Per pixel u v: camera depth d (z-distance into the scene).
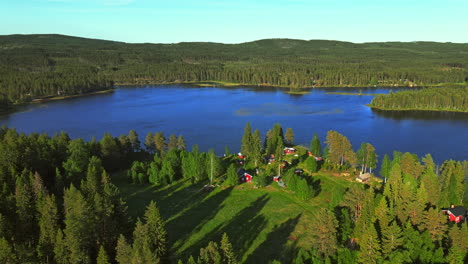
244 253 76.19
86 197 79.44
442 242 74.94
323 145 182.25
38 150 112.88
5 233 68.88
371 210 77.88
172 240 81.50
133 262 57.78
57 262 63.97
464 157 161.00
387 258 67.12
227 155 154.88
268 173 126.94
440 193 94.38
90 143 134.00
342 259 67.81
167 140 193.62
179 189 115.69
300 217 93.56
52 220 71.56
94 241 69.75
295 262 69.69
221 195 110.25
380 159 158.75
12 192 87.69
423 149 172.88
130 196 108.62
